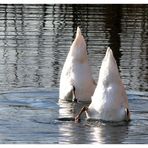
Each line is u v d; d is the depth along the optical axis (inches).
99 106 579.8
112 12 1251.8
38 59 853.8
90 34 1037.2
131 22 1152.2
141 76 768.3
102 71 582.2
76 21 1140.5
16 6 1295.5
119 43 971.3
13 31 1045.8
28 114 601.9
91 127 559.5
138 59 864.9
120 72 788.6
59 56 871.1
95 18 1177.4
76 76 655.8
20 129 547.2
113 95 577.3
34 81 740.0
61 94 665.0
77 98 655.8
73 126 561.9
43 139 516.1
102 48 931.3
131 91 701.3
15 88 708.7
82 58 657.0
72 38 994.1
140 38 1014.4
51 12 1228.5
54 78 753.6
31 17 1167.0
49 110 620.7
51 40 979.9
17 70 790.5
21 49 916.6
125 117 577.0
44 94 688.4
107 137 528.1
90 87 658.2
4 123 566.6
